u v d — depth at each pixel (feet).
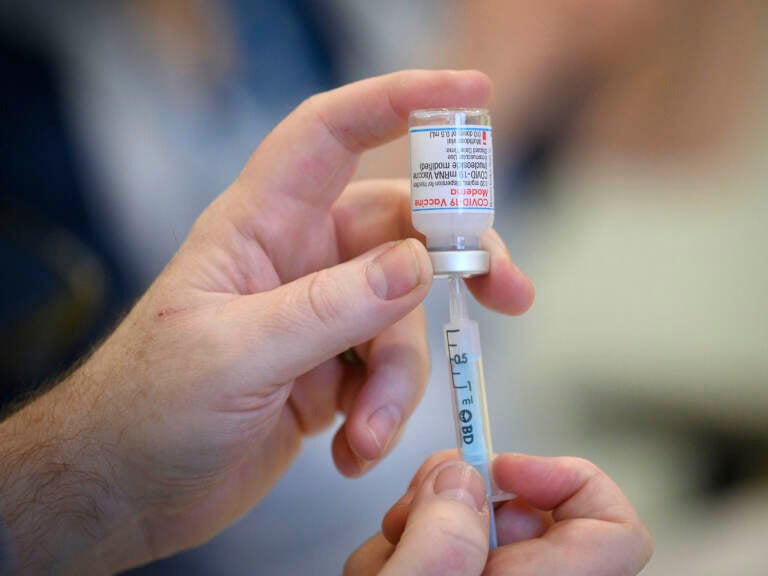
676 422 1.93
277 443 1.26
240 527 1.76
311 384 1.27
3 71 1.70
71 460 1.03
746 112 1.89
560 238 2.04
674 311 1.95
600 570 0.99
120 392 1.01
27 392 1.16
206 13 1.85
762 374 1.86
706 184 1.95
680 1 1.88
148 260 1.82
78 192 1.77
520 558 0.99
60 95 1.77
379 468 1.85
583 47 1.94
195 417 1.00
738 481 1.84
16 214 1.69
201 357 0.99
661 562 1.70
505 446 1.99
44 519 1.04
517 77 1.99
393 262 0.97
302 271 1.19
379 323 0.99
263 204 1.12
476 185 1.00
